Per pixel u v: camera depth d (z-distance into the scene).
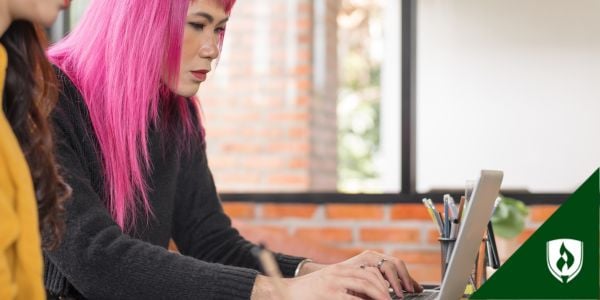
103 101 1.68
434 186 5.10
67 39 1.76
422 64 5.09
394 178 6.22
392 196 4.02
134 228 1.74
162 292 1.51
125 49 1.69
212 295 1.51
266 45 5.32
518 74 4.96
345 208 4.04
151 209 1.81
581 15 4.85
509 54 4.98
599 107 4.85
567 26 4.88
